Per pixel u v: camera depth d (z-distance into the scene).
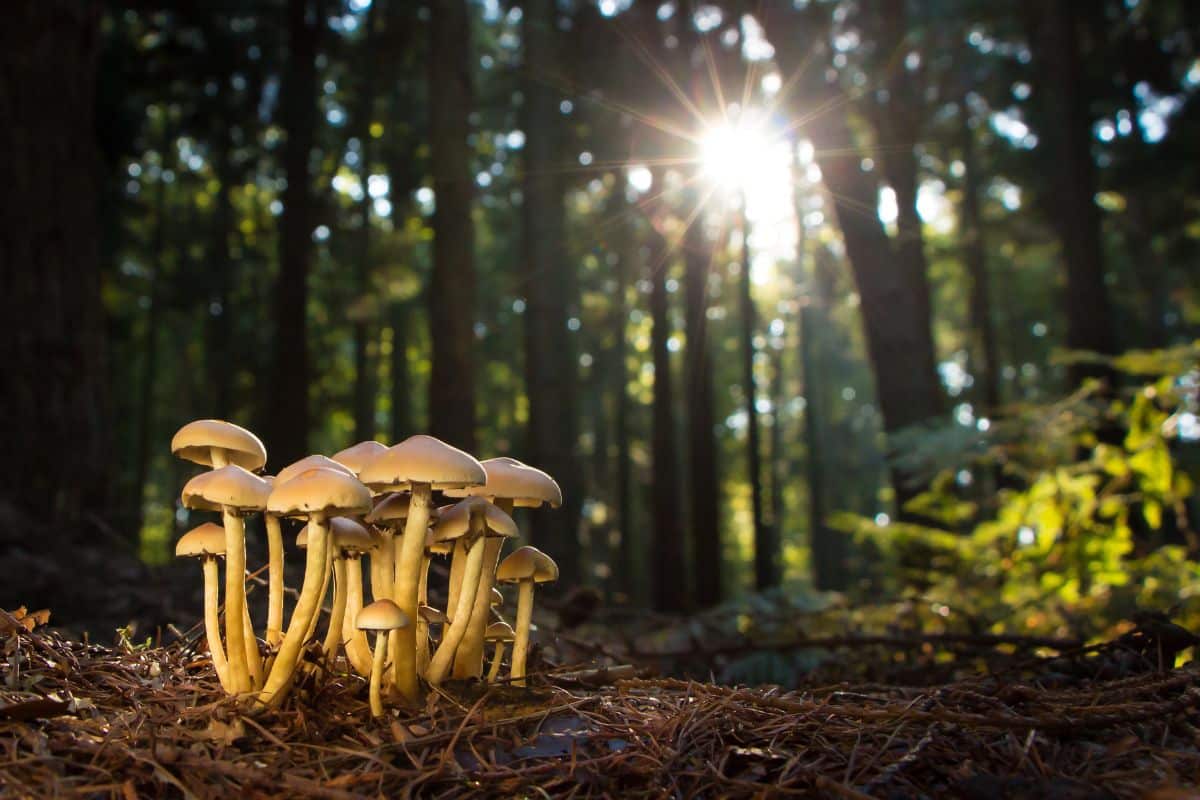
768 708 2.79
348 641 2.79
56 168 8.02
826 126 10.60
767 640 6.24
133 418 26.86
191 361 27.23
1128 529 7.32
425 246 25.09
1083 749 2.52
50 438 7.52
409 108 19.39
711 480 14.48
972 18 19.50
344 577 2.79
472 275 10.01
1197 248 21.67
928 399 10.20
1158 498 7.33
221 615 4.01
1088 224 14.27
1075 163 14.47
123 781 2.21
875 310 10.40
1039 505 7.62
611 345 28.38
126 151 16.25
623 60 14.87
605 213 19.98
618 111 14.73
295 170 14.22
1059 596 6.79
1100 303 13.95
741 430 35.06
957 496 10.03
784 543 41.91
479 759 2.38
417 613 2.73
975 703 2.83
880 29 16.19
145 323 25.11
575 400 24.91
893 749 2.51
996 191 25.08
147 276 23.28
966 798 2.26
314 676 2.67
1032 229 24.02
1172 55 19.42
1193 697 2.64
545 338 13.52
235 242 23.08
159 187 21.08
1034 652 5.16
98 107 15.60
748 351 14.48
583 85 15.28
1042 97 19.27
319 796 2.15
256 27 18.28
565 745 2.51
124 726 2.44
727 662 6.16
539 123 14.41
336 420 25.62
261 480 2.52
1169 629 3.31
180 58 17.92
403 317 22.95
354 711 2.62
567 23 15.52
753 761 2.46
